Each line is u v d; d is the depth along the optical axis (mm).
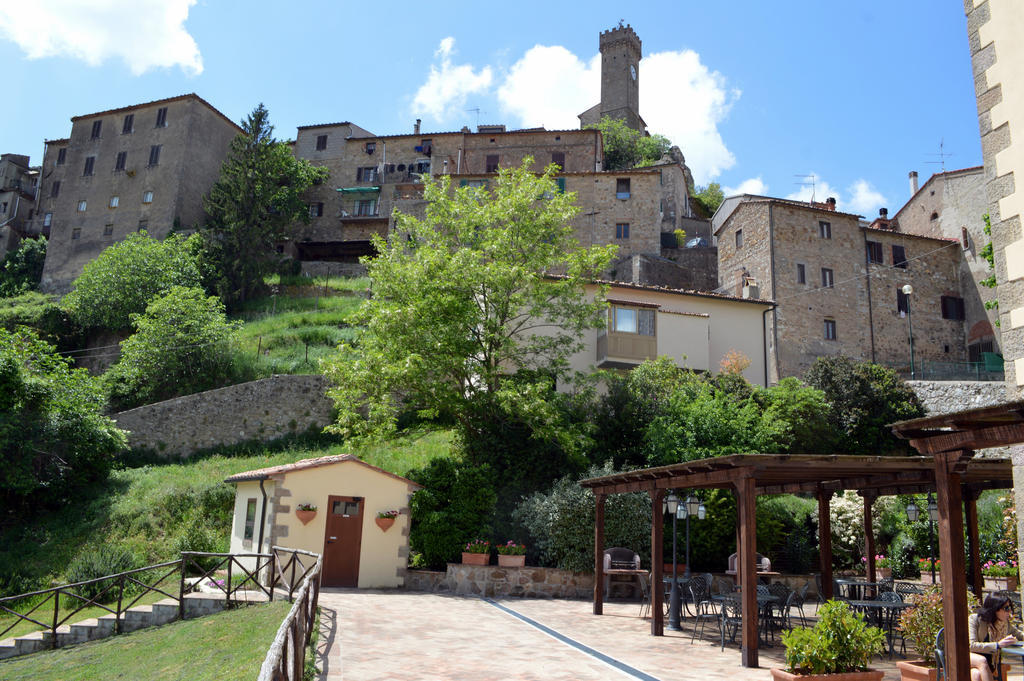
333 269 49750
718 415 21734
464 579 17812
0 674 11945
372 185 57281
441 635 11250
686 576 14852
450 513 19500
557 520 18500
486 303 22656
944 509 6523
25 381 25359
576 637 11609
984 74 7578
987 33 7582
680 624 13312
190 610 14375
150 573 18516
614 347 27188
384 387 21219
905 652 11172
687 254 44969
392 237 24141
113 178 54688
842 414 26688
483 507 19938
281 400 30000
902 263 38969
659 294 29906
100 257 44000
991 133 7434
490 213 23547
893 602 11242
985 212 39938
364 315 22219
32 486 23516
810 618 14148
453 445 23922
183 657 10984
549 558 18500
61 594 18156
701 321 28859
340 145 59031
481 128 62000
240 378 33844
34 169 67938
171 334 34406
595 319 23609
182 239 49156
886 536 21406
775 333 35094
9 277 55594
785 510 21984
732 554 18422
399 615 13242
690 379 24562
